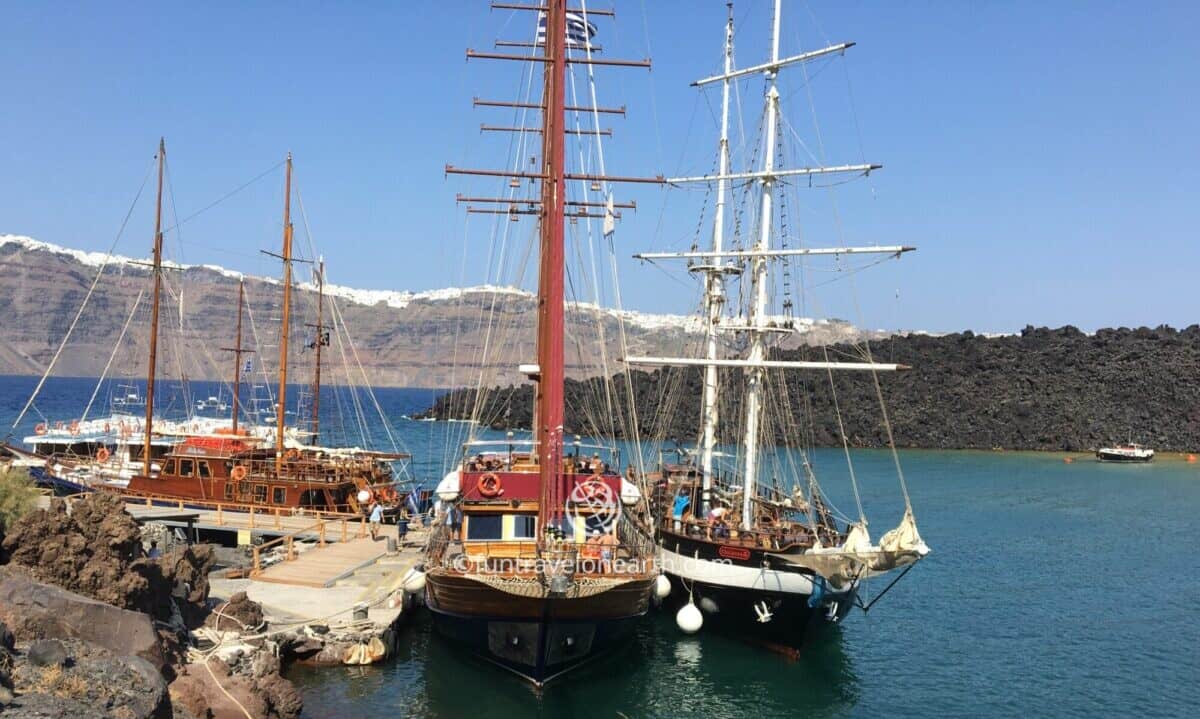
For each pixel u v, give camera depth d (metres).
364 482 56.47
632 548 33.31
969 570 53.53
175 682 22.83
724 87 50.69
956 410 161.62
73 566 24.77
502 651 29.39
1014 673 34.50
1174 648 37.91
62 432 75.69
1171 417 155.50
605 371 45.78
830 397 163.00
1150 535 67.00
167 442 68.00
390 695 28.45
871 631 40.19
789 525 41.56
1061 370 171.25
